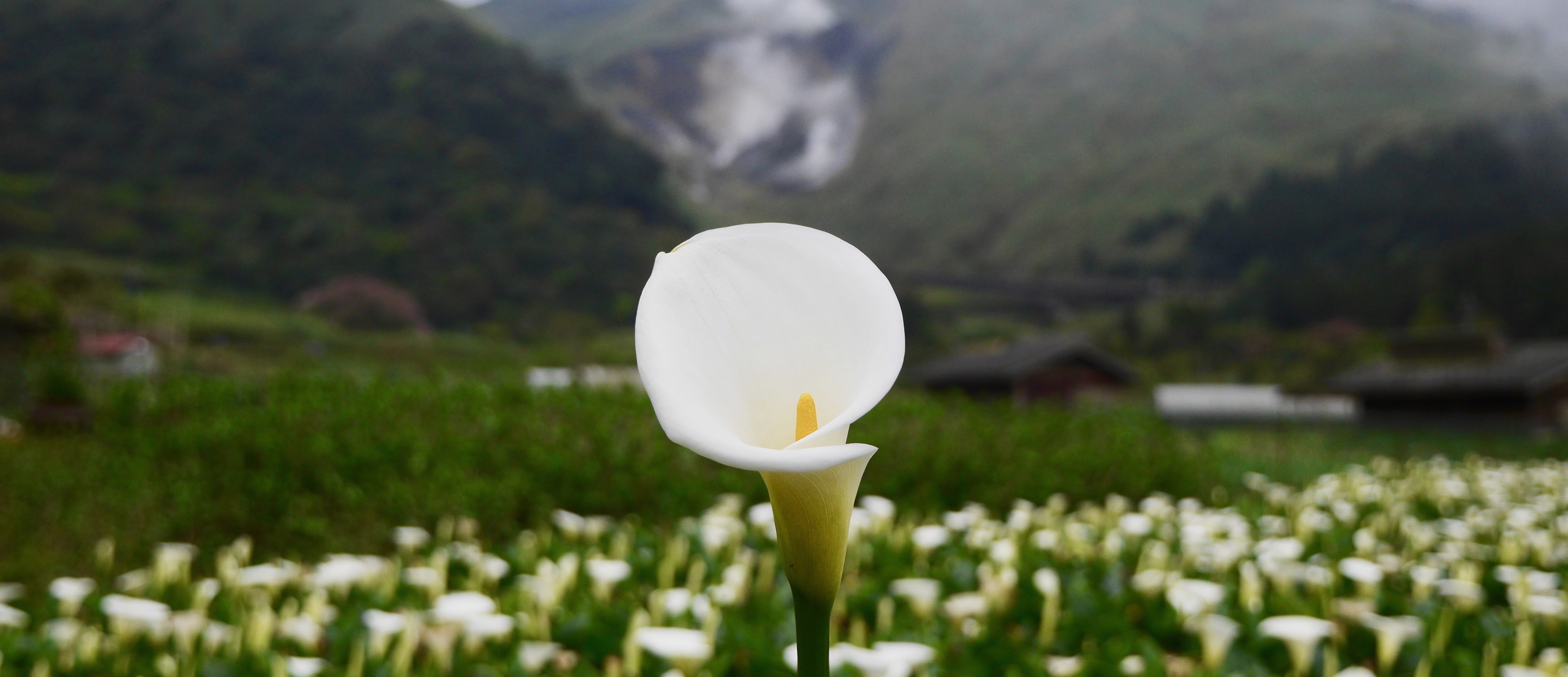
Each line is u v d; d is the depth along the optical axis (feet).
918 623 14.05
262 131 546.67
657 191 602.85
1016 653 12.58
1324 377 317.42
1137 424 39.86
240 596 15.44
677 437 3.62
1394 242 606.14
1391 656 12.67
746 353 4.64
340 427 29.48
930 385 169.27
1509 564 20.39
